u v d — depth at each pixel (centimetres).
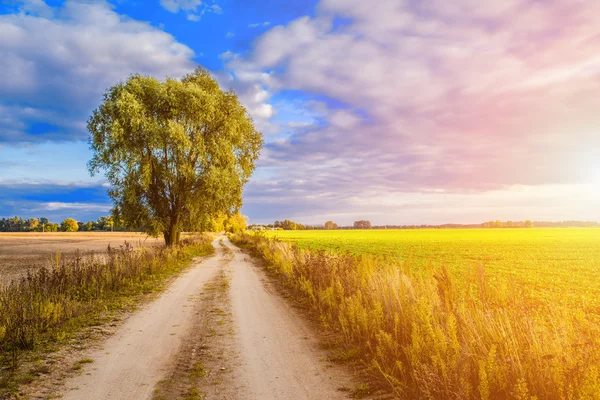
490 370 432
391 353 600
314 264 1371
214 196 3098
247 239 5350
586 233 12462
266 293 1362
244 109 3456
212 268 2217
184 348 723
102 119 2811
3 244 5725
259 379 566
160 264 2017
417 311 638
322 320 937
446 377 445
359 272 1149
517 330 513
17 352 679
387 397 493
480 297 760
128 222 3019
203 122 3097
